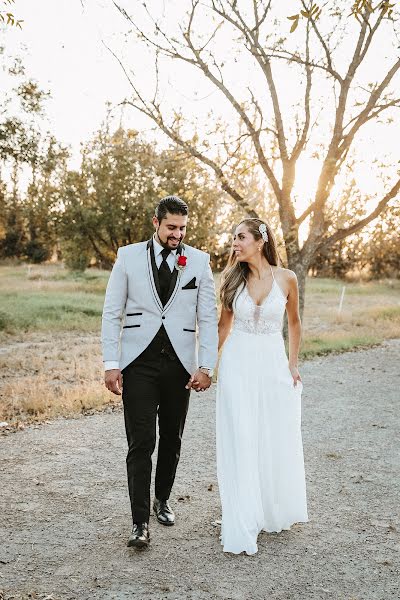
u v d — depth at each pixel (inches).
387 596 130.6
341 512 176.9
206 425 274.5
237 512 149.3
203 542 153.8
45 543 151.4
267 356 158.2
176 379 154.5
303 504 164.6
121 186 911.7
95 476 201.8
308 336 598.2
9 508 173.5
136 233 935.7
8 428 260.1
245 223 161.0
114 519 166.9
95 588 130.3
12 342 537.3
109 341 153.0
